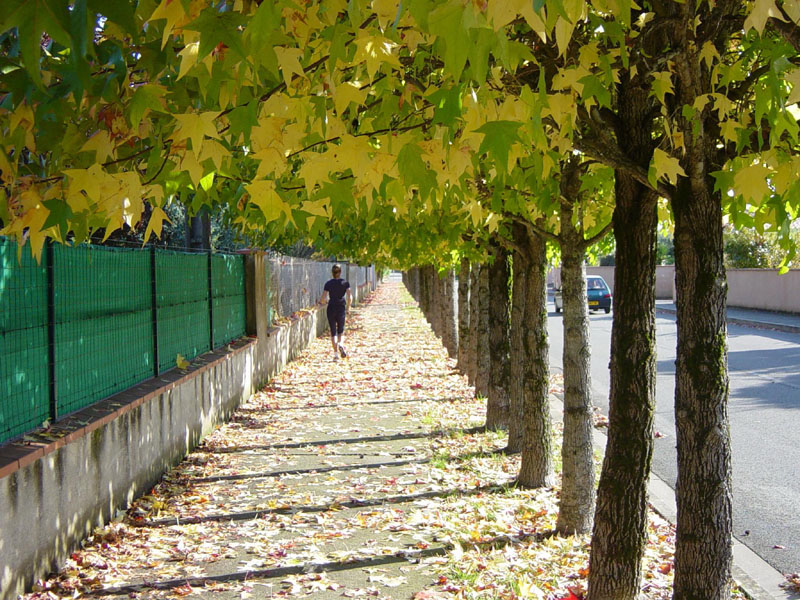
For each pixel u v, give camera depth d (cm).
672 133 329
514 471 731
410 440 877
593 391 1252
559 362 1642
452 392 1245
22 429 468
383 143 299
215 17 181
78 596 436
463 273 1441
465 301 1452
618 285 409
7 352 448
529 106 263
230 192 530
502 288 916
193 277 930
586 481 550
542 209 520
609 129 392
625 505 405
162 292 789
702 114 319
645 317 405
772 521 578
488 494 652
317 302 2491
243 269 1277
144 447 662
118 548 518
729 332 2206
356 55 226
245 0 235
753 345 1816
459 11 151
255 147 242
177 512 606
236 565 486
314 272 2420
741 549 523
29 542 436
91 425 522
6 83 222
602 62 295
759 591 450
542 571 469
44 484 458
